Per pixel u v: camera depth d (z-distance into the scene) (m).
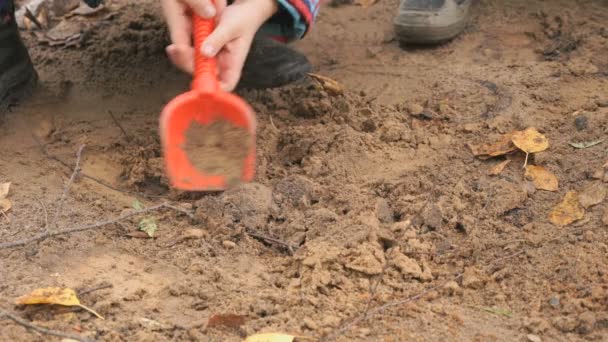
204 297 1.23
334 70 1.63
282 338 1.16
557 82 1.56
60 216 1.33
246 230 1.32
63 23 1.76
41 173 1.41
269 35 1.49
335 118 1.50
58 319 1.19
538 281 1.25
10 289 1.22
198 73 1.26
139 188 1.40
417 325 1.20
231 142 1.26
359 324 1.20
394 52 1.66
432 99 1.54
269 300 1.22
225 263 1.28
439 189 1.37
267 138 1.46
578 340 1.18
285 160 1.44
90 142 1.47
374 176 1.40
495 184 1.38
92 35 1.71
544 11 1.71
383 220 1.34
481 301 1.23
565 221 1.32
